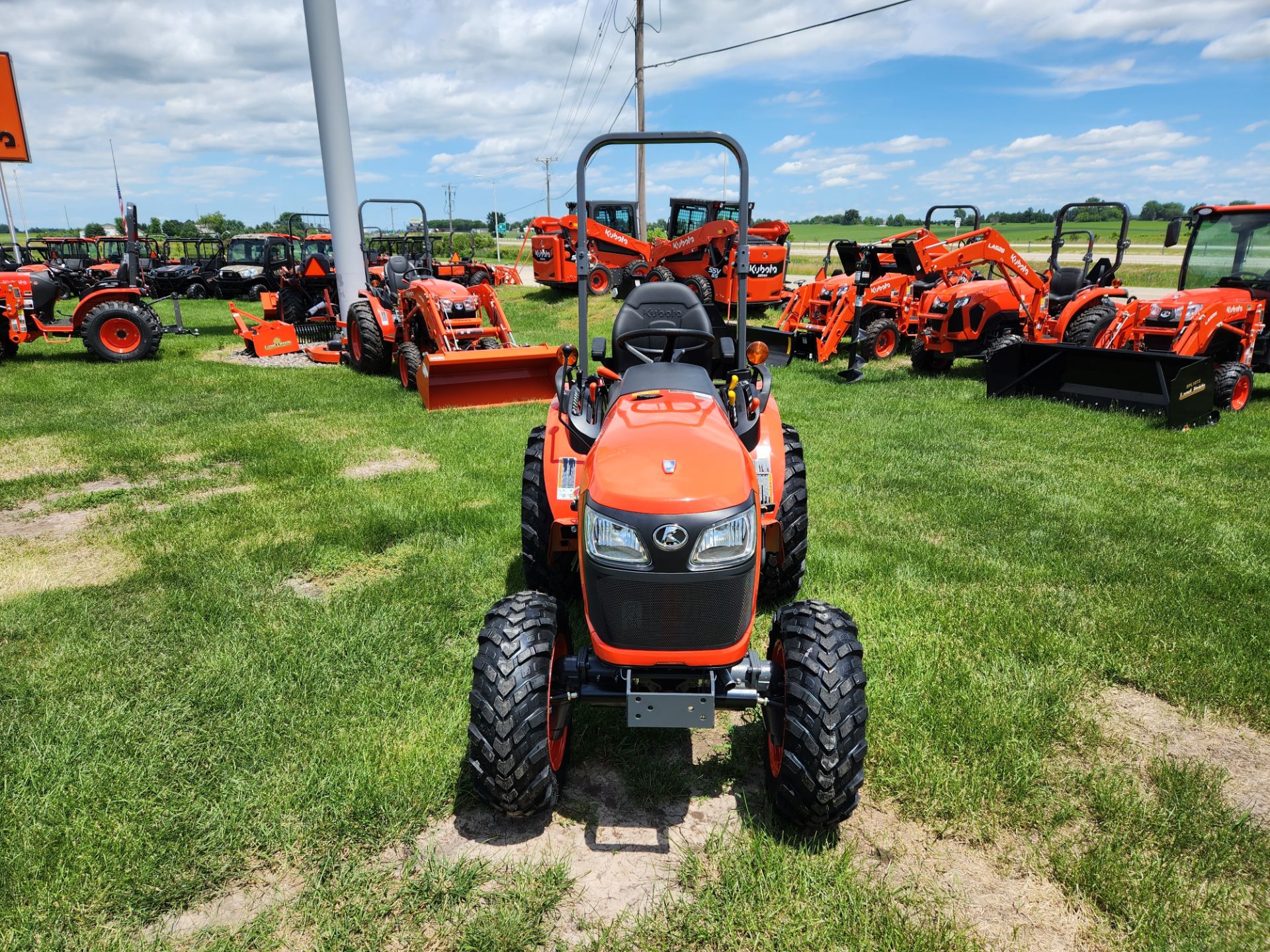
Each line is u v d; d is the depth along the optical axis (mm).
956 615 3971
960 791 2742
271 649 3697
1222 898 2357
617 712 3270
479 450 7004
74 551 4953
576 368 4062
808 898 2342
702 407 3021
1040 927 2271
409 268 11977
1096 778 2859
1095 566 4508
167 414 8500
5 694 3348
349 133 12500
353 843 2584
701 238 16219
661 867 2518
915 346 11141
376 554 4879
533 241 22219
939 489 5863
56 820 2633
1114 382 8516
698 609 2469
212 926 2279
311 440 7441
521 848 2594
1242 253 9195
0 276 11977
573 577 4035
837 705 2420
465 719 3152
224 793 2754
